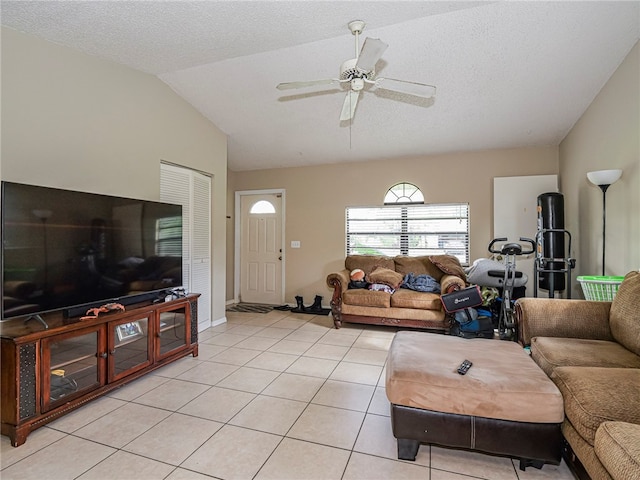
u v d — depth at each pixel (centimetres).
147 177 329
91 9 220
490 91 347
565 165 424
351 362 313
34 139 238
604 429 124
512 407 161
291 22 251
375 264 487
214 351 342
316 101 381
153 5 221
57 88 252
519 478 164
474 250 477
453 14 253
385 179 519
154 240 300
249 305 575
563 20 257
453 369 182
